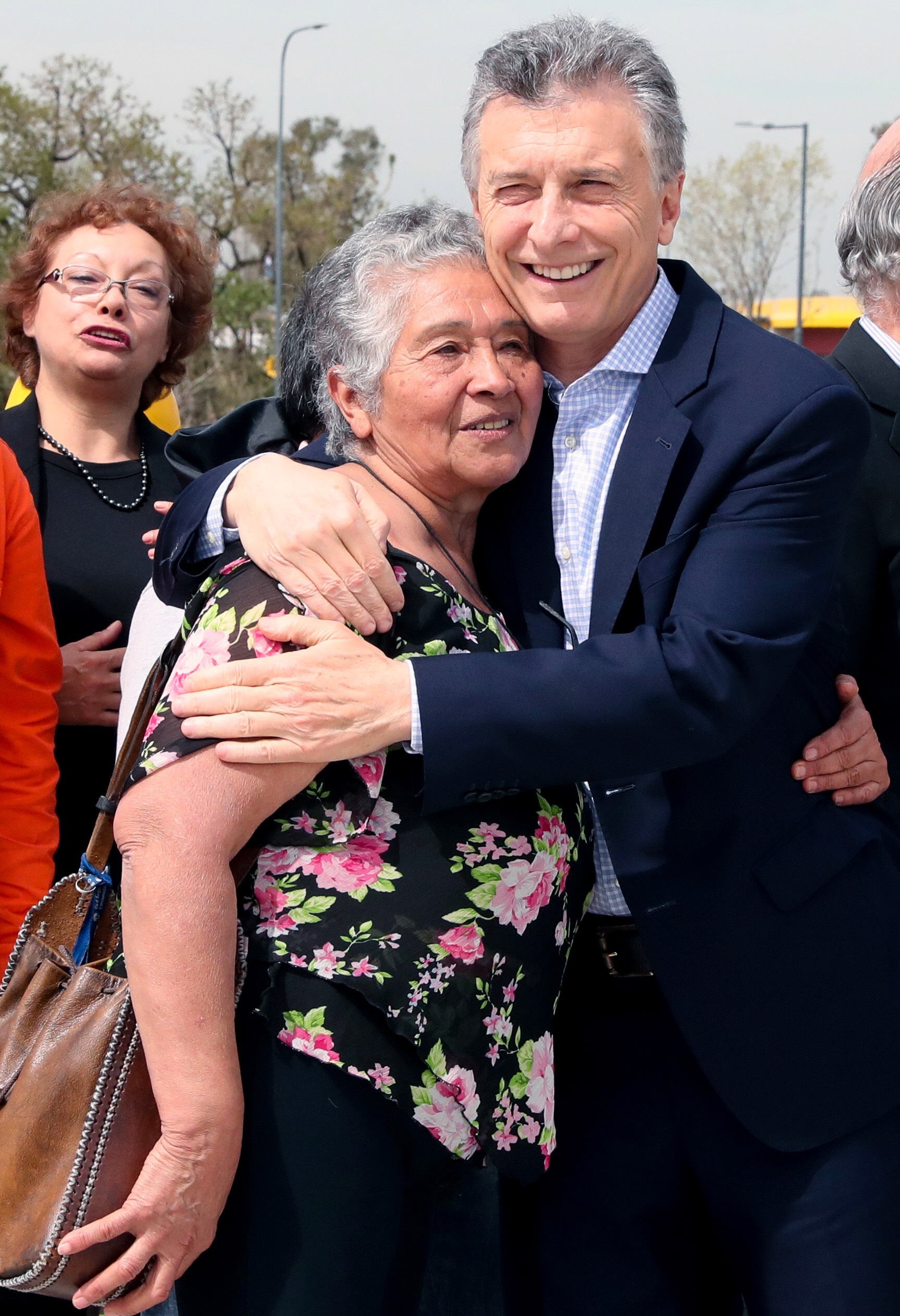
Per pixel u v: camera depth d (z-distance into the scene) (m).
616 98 1.67
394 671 1.54
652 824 1.78
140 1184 1.47
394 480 1.76
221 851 1.50
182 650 1.66
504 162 1.68
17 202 27.09
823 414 1.68
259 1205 1.55
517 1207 2.04
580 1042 1.96
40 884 2.02
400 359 1.68
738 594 1.64
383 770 1.58
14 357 2.96
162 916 1.47
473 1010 1.59
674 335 1.79
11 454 2.10
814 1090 1.80
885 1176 1.83
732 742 1.65
